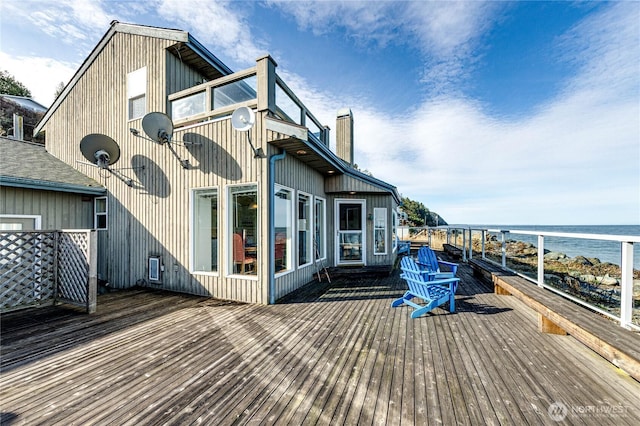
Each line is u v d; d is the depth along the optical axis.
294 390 2.24
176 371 2.54
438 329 3.52
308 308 4.43
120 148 6.35
